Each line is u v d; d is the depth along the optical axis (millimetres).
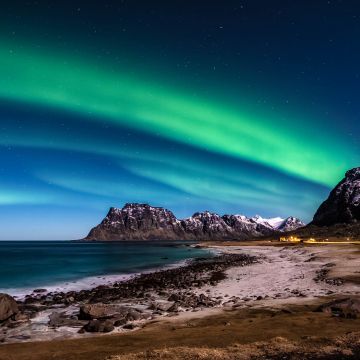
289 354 14914
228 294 38625
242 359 14703
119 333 22750
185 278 56812
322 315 23531
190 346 17625
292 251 113000
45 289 49000
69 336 23234
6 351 18875
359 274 44906
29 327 25969
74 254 160250
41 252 185750
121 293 43125
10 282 58281
